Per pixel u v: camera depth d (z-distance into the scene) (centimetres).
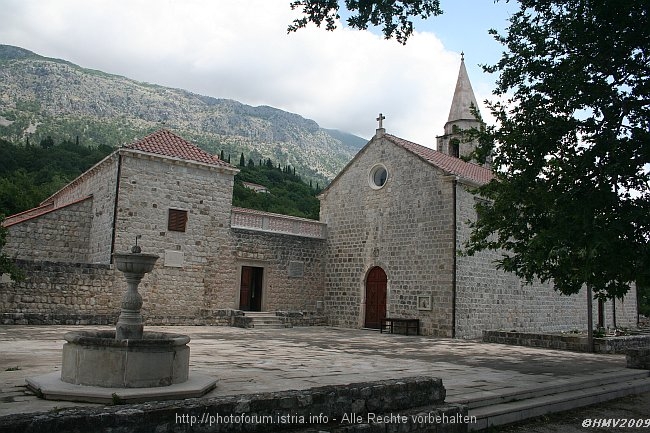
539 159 1244
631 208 1067
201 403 524
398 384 701
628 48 1151
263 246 2669
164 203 2366
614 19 1124
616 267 1048
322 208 2980
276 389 787
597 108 1201
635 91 1181
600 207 1091
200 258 2447
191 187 2453
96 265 2169
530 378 1079
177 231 2391
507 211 1317
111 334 805
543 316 2736
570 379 1093
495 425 804
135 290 800
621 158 1096
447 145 3281
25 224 2389
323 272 2895
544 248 1096
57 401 643
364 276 2683
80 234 2520
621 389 1126
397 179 2598
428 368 1160
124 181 2270
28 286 2012
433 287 2347
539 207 1243
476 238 1399
